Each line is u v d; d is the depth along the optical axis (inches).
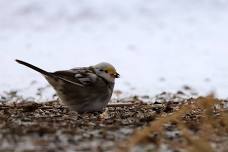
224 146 264.1
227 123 303.6
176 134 288.8
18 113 369.7
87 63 765.3
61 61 779.4
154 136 281.1
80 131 290.0
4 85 581.0
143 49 891.4
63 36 1017.5
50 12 1143.0
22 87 565.6
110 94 401.7
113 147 253.9
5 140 263.9
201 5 1205.7
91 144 259.8
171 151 251.6
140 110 396.5
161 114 368.2
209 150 250.1
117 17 1146.0
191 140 257.8
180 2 1214.9
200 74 673.6
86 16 1143.6
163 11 1175.0
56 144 258.4
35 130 282.4
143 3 1195.9
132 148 253.1
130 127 306.5
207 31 1029.8
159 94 526.9
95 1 1181.7
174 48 892.0
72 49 892.6
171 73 681.6
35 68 382.9
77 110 392.8
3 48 894.4
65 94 390.3
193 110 374.0
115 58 808.9
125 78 645.9
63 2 1169.4
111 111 395.2
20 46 916.0
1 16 1119.0
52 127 299.4
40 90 535.8
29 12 1141.1
